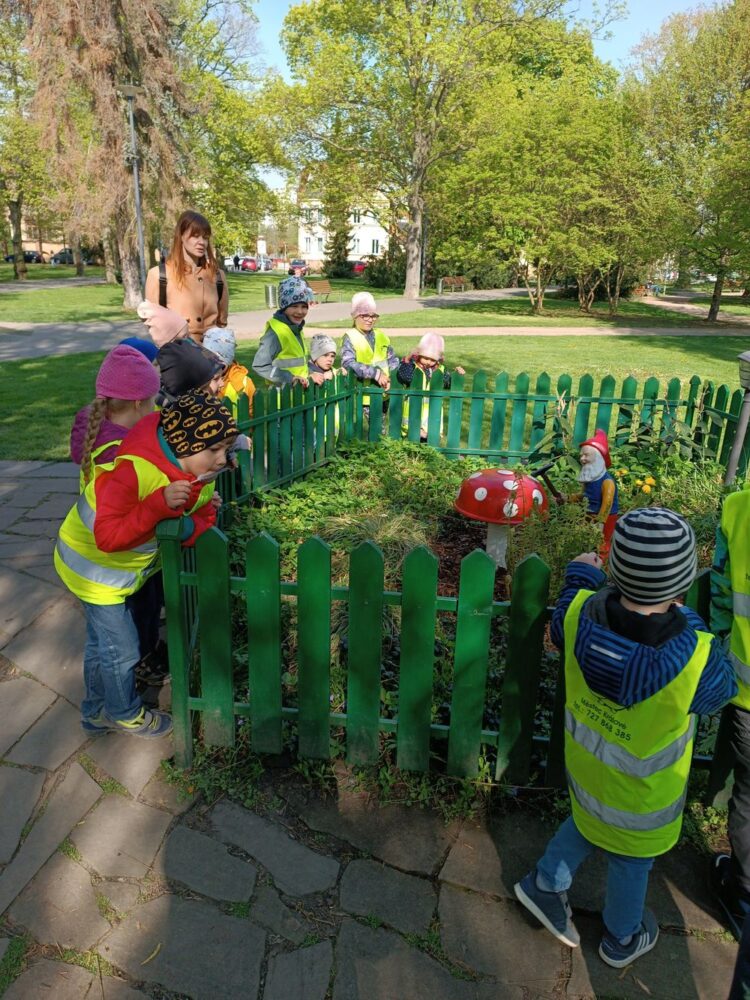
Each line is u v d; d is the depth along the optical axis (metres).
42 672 3.48
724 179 22.84
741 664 2.20
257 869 2.48
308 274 60.59
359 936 2.26
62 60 19.64
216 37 32.91
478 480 4.43
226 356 4.99
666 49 25.05
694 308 34.53
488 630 2.56
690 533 1.85
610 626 1.92
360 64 29.48
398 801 2.78
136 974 2.12
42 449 7.29
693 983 2.16
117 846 2.54
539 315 26.31
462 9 26.97
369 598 2.60
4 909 2.29
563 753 2.70
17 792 2.75
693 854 2.60
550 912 2.21
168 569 2.65
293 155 32.19
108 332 18.27
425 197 30.39
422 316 24.64
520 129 23.78
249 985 2.11
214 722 2.90
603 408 6.64
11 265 55.53
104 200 21.06
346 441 6.74
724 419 6.41
